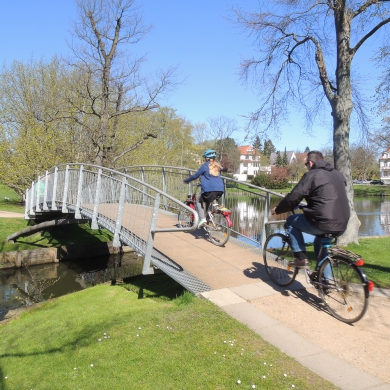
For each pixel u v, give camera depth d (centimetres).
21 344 468
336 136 984
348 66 965
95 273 1375
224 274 562
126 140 2328
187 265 602
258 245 710
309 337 372
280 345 357
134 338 397
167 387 304
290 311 433
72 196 1095
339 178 416
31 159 2134
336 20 970
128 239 720
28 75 2477
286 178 5947
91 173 974
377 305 459
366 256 825
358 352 343
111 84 2030
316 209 409
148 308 514
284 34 1164
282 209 434
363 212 3089
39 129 2150
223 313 428
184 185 991
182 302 483
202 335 383
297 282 524
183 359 343
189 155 4672
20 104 2477
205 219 721
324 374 308
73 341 435
